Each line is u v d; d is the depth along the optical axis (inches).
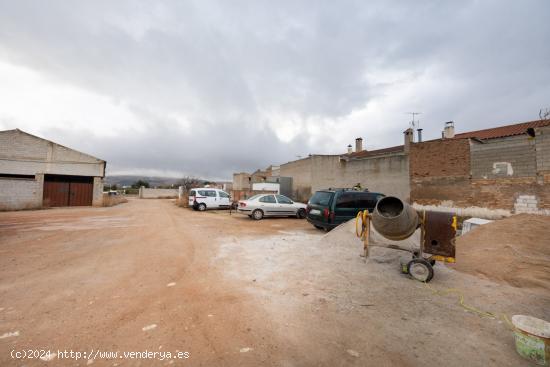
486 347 104.0
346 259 232.2
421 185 542.0
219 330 114.5
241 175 1857.8
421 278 179.3
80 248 267.9
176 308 135.6
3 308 132.2
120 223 465.4
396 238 196.1
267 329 115.8
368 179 767.1
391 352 99.8
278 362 93.2
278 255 246.4
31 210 722.2
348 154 1198.3
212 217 602.2
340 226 331.6
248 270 201.3
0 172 805.9
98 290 158.6
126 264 214.4
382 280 181.3
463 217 478.3
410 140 791.1
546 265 181.9
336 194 373.4
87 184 924.6
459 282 178.7
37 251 251.9
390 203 208.5
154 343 103.9
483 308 139.0
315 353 98.7
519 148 412.8
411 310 136.2
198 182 2114.9
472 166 469.7
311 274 192.7
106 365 90.2
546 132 384.2
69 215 589.0
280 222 515.8
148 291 158.1
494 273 187.6
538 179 390.9
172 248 273.1
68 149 895.1
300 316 128.4
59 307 134.7
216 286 167.3
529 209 398.6
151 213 681.0
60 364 90.1
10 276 180.9
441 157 512.7
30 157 843.4
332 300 147.8
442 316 129.9
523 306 141.3
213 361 93.3
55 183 868.0
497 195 436.1
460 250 242.8
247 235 354.9
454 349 102.2
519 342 98.5
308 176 1083.3
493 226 261.7
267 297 150.9
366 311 134.6
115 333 110.8
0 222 452.1
